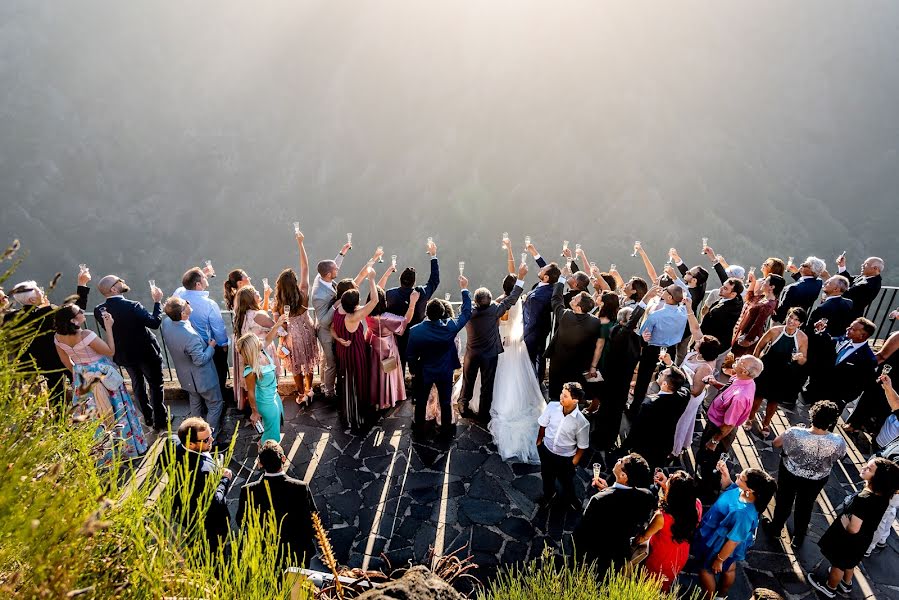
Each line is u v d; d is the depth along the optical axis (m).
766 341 5.82
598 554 3.58
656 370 7.17
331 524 4.84
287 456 5.64
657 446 4.75
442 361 5.53
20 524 1.21
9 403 1.35
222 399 5.82
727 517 3.84
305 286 6.15
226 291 6.29
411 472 5.43
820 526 4.90
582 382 5.62
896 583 4.36
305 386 6.34
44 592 1.13
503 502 5.08
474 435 5.95
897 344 5.65
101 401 4.73
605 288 6.45
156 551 1.39
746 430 6.09
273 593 1.57
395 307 6.15
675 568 3.69
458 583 4.29
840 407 5.97
